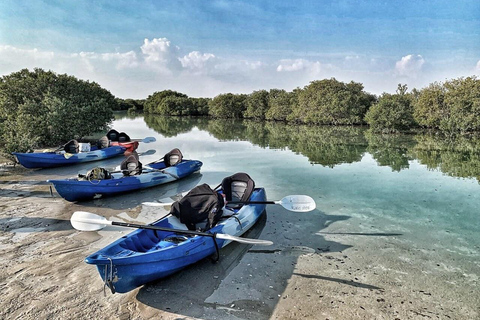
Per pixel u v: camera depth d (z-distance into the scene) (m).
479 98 26.12
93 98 27.12
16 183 11.70
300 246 7.00
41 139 18.72
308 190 11.23
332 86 40.94
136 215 8.82
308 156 17.88
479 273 5.93
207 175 13.49
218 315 4.74
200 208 6.86
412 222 8.35
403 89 31.91
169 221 6.68
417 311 4.86
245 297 5.18
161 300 5.08
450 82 29.03
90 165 14.95
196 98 77.12
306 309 4.89
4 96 21.00
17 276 5.65
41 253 6.50
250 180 8.24
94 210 9.12
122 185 10.35
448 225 8.16
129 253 5.12
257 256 6.55
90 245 6.88
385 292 5.34
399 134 29.22
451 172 13.94
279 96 51.19
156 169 12.03
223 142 24.03
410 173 13.76
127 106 103.06
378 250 6.83
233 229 6.88
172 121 51.66
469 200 10.10
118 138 19.31
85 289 5.32
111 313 4.75
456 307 4.95
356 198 10.35
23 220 8.23
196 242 5.86
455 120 26.95
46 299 5.04
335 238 7.42
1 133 17.00
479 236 7.52
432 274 5.89
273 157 17.59
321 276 5.81
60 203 9.60
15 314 4.67
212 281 5.64
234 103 60.81
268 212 9.09
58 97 21.64
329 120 40.22
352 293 5.30
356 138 26.34
